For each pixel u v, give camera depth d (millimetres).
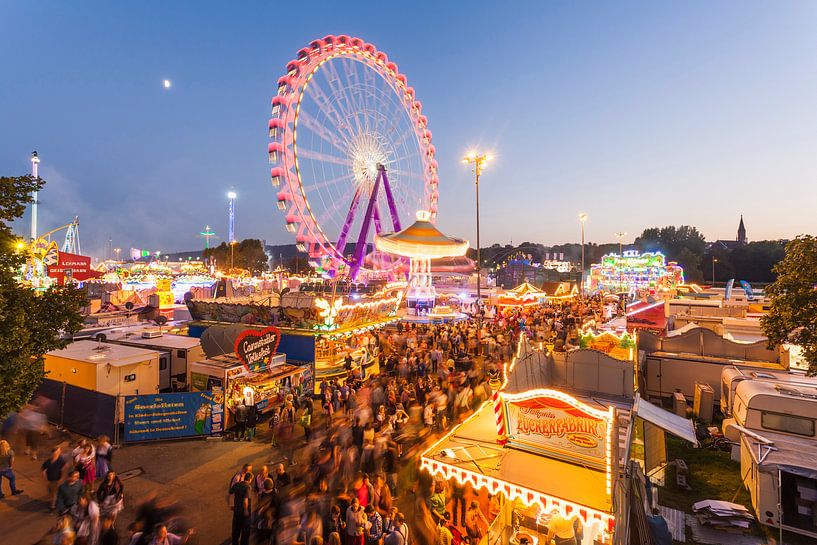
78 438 14359
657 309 25922
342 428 12836
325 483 9641
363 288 42719
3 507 10359
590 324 23109
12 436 13102
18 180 9867
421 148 46250
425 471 10875
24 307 9914
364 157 38031
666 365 18422
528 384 13203
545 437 9547
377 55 38844
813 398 11734
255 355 16750
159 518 8109
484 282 88688
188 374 18844
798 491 9953
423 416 14594
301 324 20797
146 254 119188
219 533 9688
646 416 10695
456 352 23734
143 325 31047
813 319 11164
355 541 8516
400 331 30062
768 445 11078
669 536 8969
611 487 7844
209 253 131875
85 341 19250
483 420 11508
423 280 37688
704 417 16297
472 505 9008
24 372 9547
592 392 13891
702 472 12617
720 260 115312
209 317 23250
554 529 8648
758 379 14195
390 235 36250
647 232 155500
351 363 20891
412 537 9430
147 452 13641
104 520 8734
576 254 182750
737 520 10078
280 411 15180
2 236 9656
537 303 45375
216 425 14883
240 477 9305
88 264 37000
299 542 8211
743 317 26547
